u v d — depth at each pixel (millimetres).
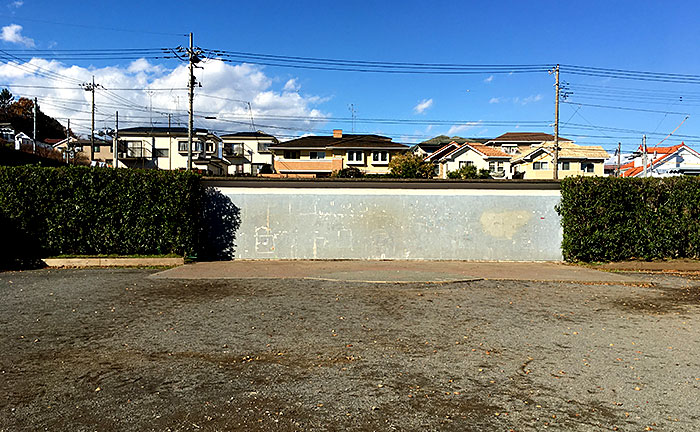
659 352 5375
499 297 8695
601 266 13508
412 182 14531
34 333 5945
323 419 3605
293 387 4250
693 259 13938
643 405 3916
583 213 13969
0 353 5160
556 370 4754
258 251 14430
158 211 13445
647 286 10242
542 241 14656
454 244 14625
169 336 5859
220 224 14406
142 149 52469
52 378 4434
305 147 49094
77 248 13344
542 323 6715
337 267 12594
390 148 49375
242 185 14422
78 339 5695
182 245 13523
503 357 5156
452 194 14617
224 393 4098
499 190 14648
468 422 3582
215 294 8656
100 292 8734
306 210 14469
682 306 8055
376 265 13148
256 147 59406
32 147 41875
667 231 13859
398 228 14562
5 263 12555
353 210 14523
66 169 13297
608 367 4848
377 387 4266
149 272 11531
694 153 54875
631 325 6648
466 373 4648
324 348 5426
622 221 14000
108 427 3445
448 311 7441
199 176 14148
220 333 6016
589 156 48500
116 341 5629
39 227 13164
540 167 48969
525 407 3863
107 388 4195
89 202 13328
